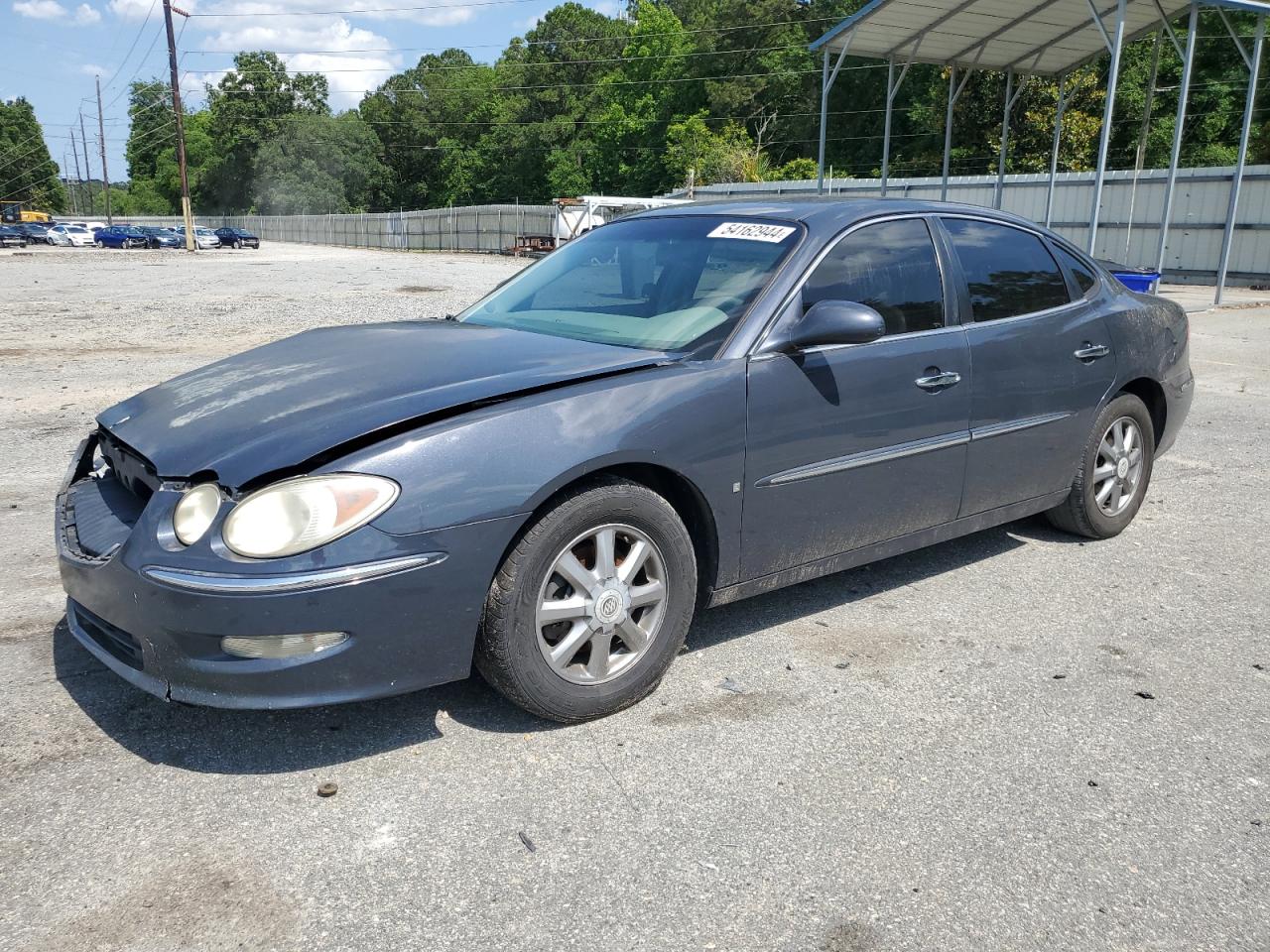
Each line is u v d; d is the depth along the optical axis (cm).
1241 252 2553
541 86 9556
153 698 325
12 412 797
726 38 7394
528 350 336
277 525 257
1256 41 1762
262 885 236
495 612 284
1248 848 256
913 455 382
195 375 361
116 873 239
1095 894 237
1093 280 482
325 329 418
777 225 379
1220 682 349
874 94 6581
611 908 229
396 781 279
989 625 396
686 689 336
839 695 334
